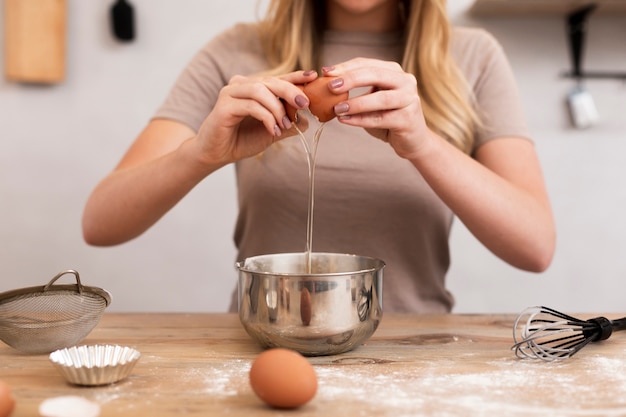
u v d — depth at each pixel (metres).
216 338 0.98
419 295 1.39
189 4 2.17
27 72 2.12
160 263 2.24
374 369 0.83
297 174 1.36
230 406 0.71
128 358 0.81
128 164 1.33
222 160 1.05
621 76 2.12
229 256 2.24
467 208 1.12
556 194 2.18
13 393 0.75
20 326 0.86
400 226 1.36
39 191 2.23
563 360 0.87
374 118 0.93
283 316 0.86
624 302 2.20
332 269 1.03
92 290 0.93
